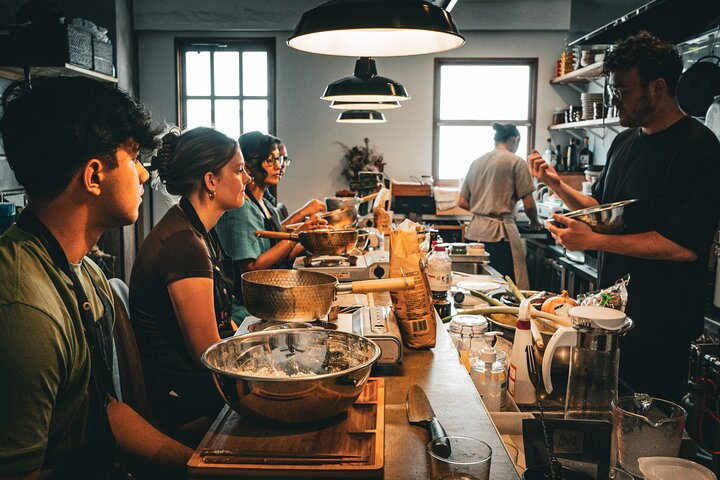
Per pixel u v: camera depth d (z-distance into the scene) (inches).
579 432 44.1
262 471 37.5
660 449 47.8
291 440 40.9
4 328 39.1
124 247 250.2
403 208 264.1
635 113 94.4
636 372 97.0
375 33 71.8
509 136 210.5
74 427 45.5
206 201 75.5
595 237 92.0
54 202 44.1
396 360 57.1
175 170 74.0
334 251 91.0
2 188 201.9
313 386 40.3
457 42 66.8
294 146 287.1
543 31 280.4
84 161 43.1
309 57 282.2
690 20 125.1
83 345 44.6
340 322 62.7
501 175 208.2
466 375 56.2
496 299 102.0
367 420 44.1
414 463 39.9
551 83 281.7
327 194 290.0
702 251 91.8
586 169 247.4
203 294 66.5
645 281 94.9
